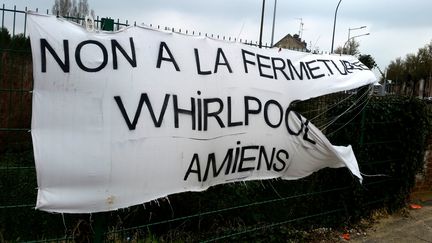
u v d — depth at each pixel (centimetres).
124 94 347
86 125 334
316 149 482
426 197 713
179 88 378
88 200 338
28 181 539
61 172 327
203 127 393
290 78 469
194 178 393
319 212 567
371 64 637
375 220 596
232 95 415
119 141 346
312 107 537
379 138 610
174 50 381
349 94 569
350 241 527
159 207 529
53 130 325
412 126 625
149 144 360
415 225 594
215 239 460
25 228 488
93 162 336
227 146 413
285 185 580
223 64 413
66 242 408
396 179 634
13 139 526
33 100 319
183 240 484
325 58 524
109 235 429
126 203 354
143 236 471
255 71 439
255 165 439
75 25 336
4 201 522
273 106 446
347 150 513
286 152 462
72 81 329
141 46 362
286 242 500
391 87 920
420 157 647
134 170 354
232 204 558
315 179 567
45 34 323
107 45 345
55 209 328
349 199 578
